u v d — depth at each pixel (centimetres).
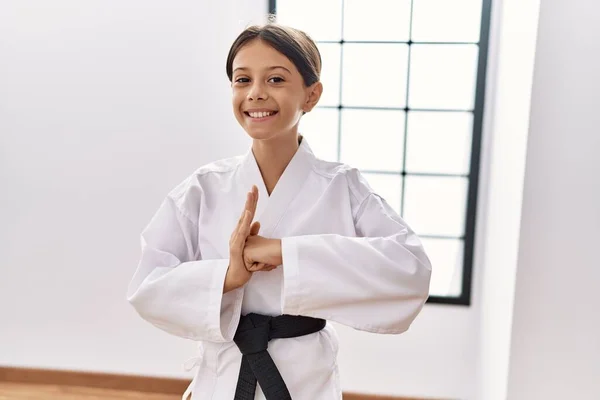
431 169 212
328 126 214
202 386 98
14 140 209
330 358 97
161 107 203
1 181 213
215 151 205
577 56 130
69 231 215
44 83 204
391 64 206
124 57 201
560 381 143
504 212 163
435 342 216
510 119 160
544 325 142
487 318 187
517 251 140
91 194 212
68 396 222
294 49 86
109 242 215
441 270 219
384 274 88
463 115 207
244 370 93
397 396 218
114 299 220
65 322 224
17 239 218
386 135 212
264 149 95
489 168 199
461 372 216
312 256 87
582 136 133
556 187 136
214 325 89
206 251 97
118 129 206
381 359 217
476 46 201
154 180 208
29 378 229
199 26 197
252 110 86
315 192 97
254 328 92
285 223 96
